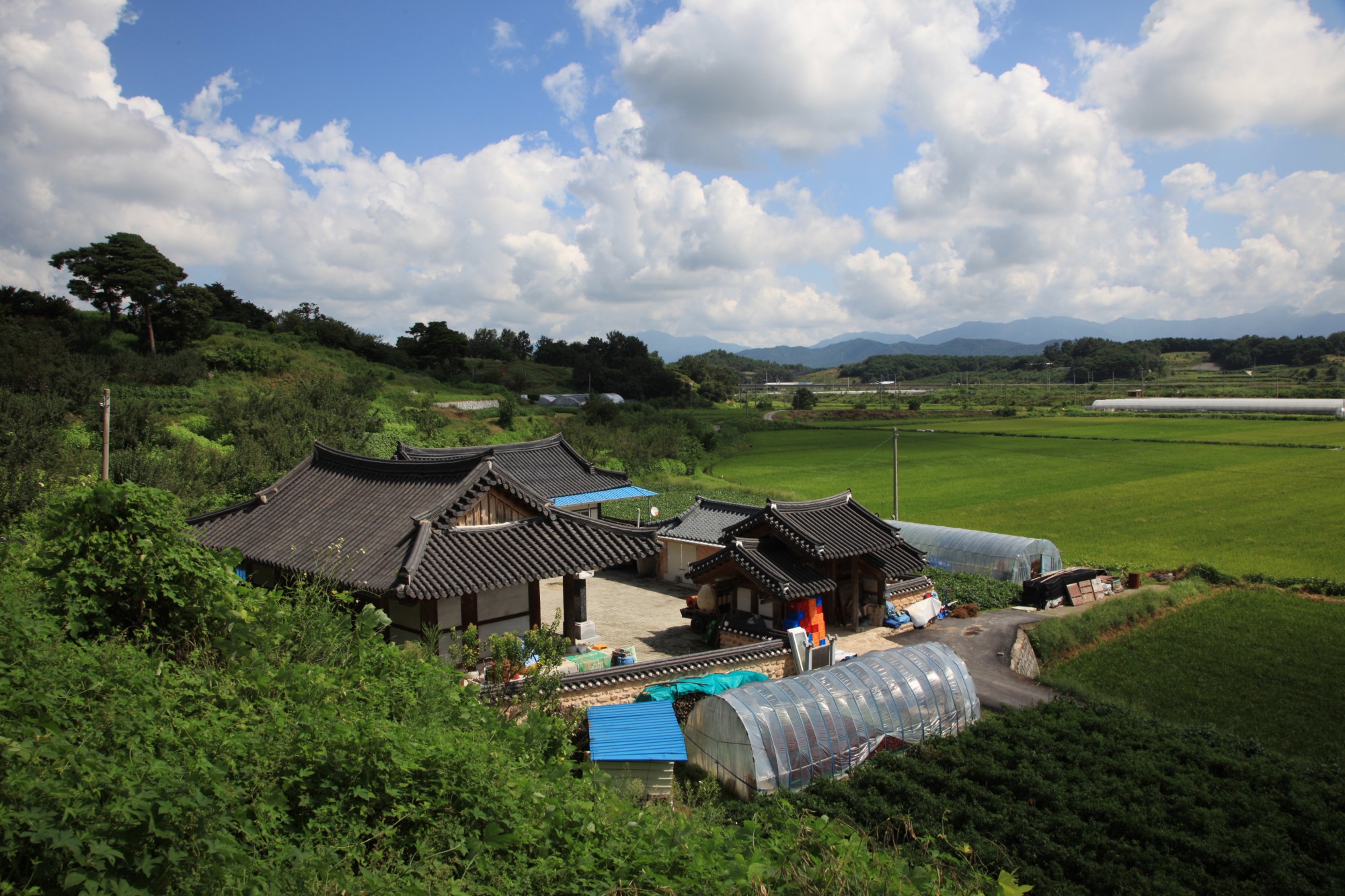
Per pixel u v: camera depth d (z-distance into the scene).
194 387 63.44
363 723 8.02
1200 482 59.66
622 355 150.75
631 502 45.03
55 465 31.70
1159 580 32.28
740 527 24.67
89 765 5.48
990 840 12.49
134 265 71.19
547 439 34.09
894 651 18.44
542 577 17.78
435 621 17.23
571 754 13.56
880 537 25.98
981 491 56.81
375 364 101.00
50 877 4.79
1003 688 20.92
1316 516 45.84
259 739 7.20
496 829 7.11
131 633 10.09
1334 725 19.00
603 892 6.80
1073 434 98.62
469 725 10.63
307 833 6.54
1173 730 16.77
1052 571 32.62
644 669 17.86
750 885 7.25
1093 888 11.30
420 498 19.34
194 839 5.23
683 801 14.15
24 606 8.84
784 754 14.93
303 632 11.73
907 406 148.12
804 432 110.25
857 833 10.24
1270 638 25.58
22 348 50.50
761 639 22.31
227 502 33.78
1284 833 12.68
